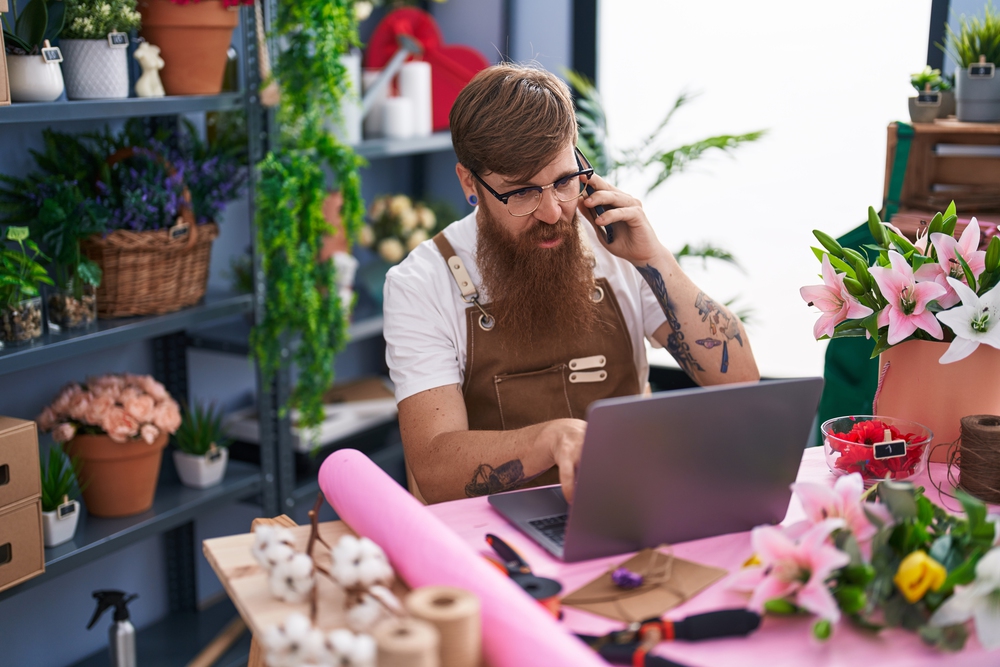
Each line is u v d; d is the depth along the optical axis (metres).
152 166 2.09
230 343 2.48
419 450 1.54
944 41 2.48
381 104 2.93
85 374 2.35
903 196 2.09
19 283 1.81
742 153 2.86
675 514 1.11
